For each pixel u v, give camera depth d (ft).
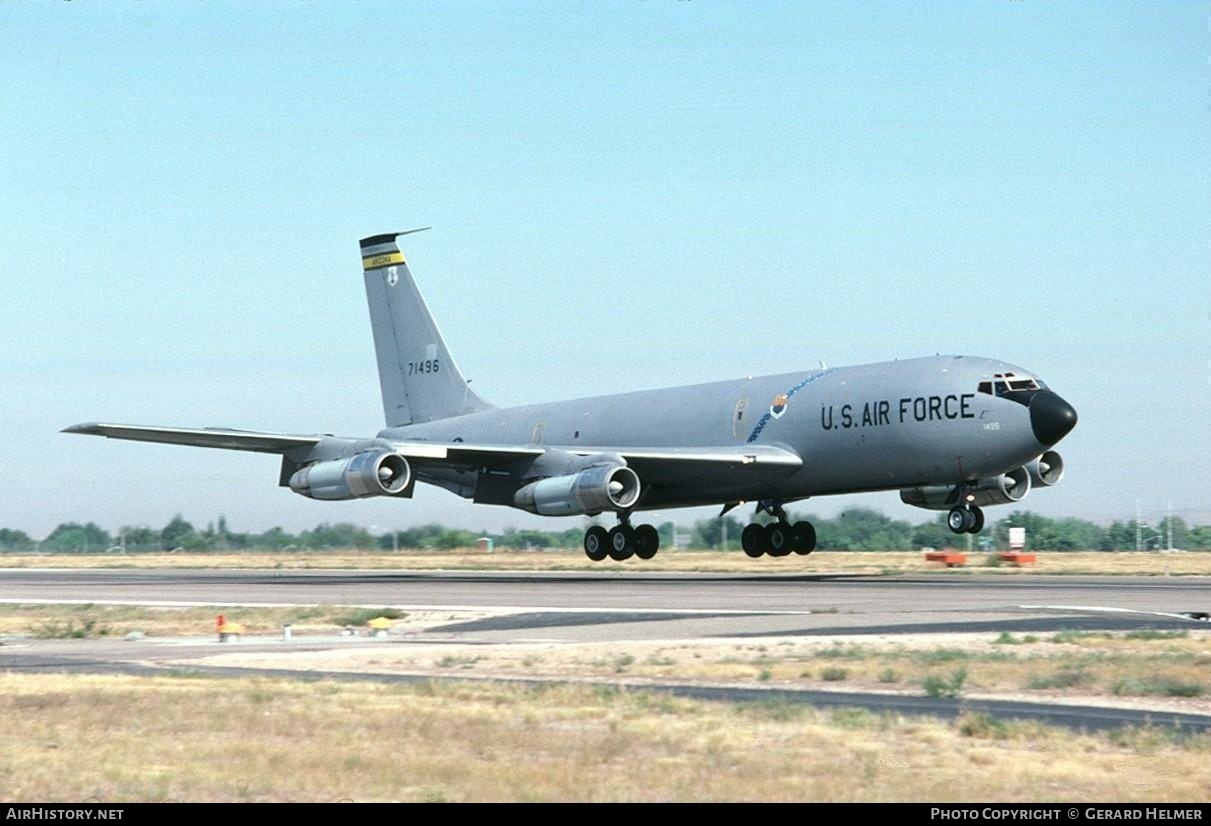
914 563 249.14
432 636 110.42
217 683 78.54
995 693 75.10
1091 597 138.82
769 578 188.65
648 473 196.85
